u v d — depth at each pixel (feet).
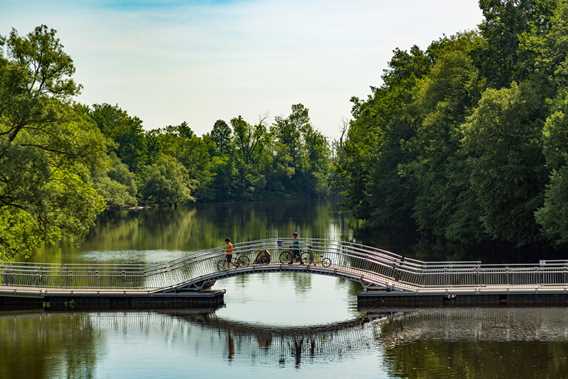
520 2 213.87
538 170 183.01
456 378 99.71
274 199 633.20
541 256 199.52
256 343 122.72
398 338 122.11
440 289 147.23
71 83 147.54
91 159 150.92
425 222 243.19
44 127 146.82
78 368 107.65
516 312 138.62
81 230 149.07
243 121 643.04
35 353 115.75
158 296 151.02
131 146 524.11
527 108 187.83
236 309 149.59
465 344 116.57
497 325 128.36
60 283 161.07
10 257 155.63
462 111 230.68
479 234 210.18
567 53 182.09
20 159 133.18
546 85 189.06
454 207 223.10
